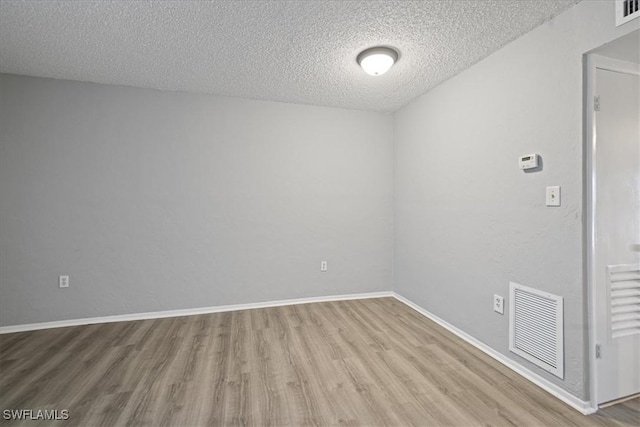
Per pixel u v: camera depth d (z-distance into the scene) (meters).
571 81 1.72
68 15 1.88
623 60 1.75
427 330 2.74
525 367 2.01
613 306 1.75
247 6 1.80
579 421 1.58
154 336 2.61
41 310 2.79
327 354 2.29
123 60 2.47
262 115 3.37
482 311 2.38
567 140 1.75
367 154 3.71
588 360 1.69
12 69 2.63
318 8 1.82
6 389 1.85
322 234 3.58
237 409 1.67
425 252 3.13
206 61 2.49
